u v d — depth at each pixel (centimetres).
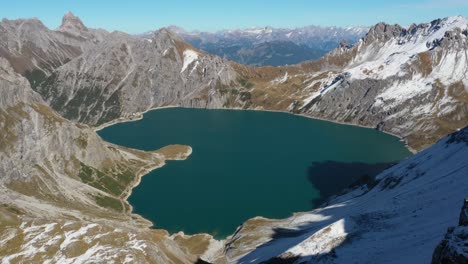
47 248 10681
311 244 12144
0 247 10862
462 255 5766
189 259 12062
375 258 9862
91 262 9888
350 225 12738
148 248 10588
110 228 11556
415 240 10131
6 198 16925
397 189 17062
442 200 13012
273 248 13912
